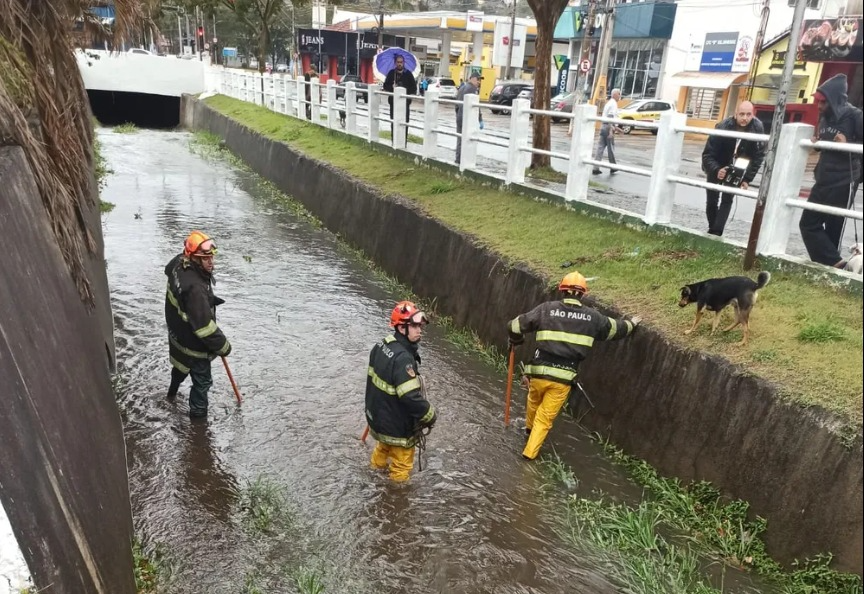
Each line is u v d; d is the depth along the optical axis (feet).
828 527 11.64
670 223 21.97
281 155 49.90
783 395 12.92
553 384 15.83
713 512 13.73
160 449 15.92
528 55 155.63
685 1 90.17
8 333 7.40
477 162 38.63
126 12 15.44
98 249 22.47
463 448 16.90
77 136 15.81
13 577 5.79
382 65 53.11
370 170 38.06
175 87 94.89
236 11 86.53
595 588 12.34
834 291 16.57
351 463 15.92
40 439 7.41
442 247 26.71
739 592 12.04
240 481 14.96
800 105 54.44
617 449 16.83
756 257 18.54
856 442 11.44
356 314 25.98
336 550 12.98
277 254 33.71
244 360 21.06
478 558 13.01
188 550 12.64
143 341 21.85
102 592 8.20
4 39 11.64
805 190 30.37
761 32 72.23
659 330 16.17
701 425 14.51
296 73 105.29
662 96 95.66
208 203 44.70
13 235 8.78
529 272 21.15
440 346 23.48
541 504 14.83
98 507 9.25
